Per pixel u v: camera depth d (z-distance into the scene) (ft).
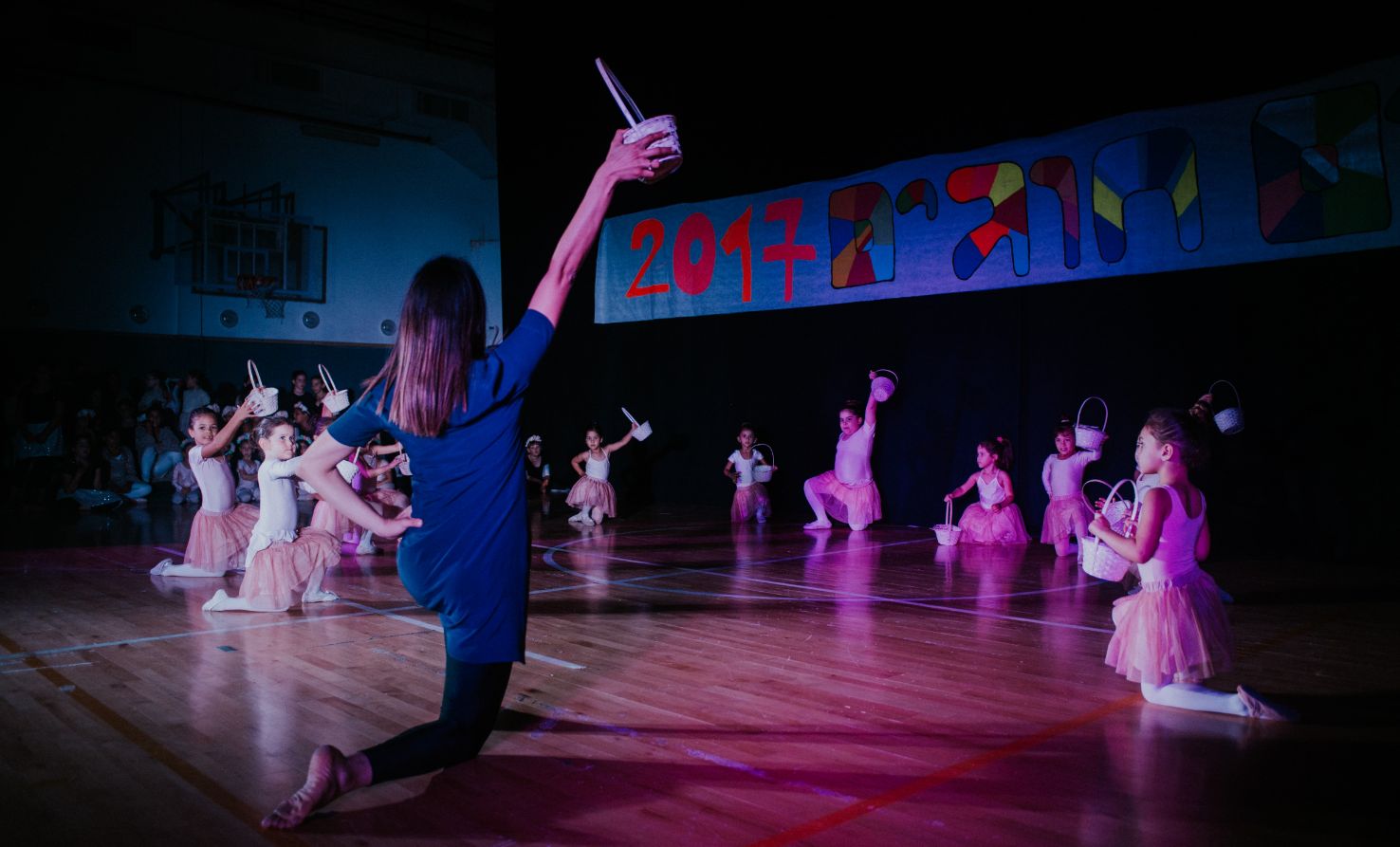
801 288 30.78
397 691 11.34
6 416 36.47
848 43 29.25
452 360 7.00
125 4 38.68
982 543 24.79
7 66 37.88
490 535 7.34
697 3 33.19
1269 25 21.67
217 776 8.61
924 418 27.96
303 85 43.55
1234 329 22.31
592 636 14.43
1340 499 20.86
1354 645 13.83
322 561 16.55
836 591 18.26
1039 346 25.59
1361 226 20.49
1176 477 10.99
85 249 40.22
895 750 9.44
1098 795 8.30
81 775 8.63
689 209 33.99
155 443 38.50
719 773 8.80
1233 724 10.31
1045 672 12.43
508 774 8.74
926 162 27.63
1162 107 23.36
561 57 37.88
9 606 16.44
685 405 34.68
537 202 39.27
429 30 46.57
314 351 46.75
